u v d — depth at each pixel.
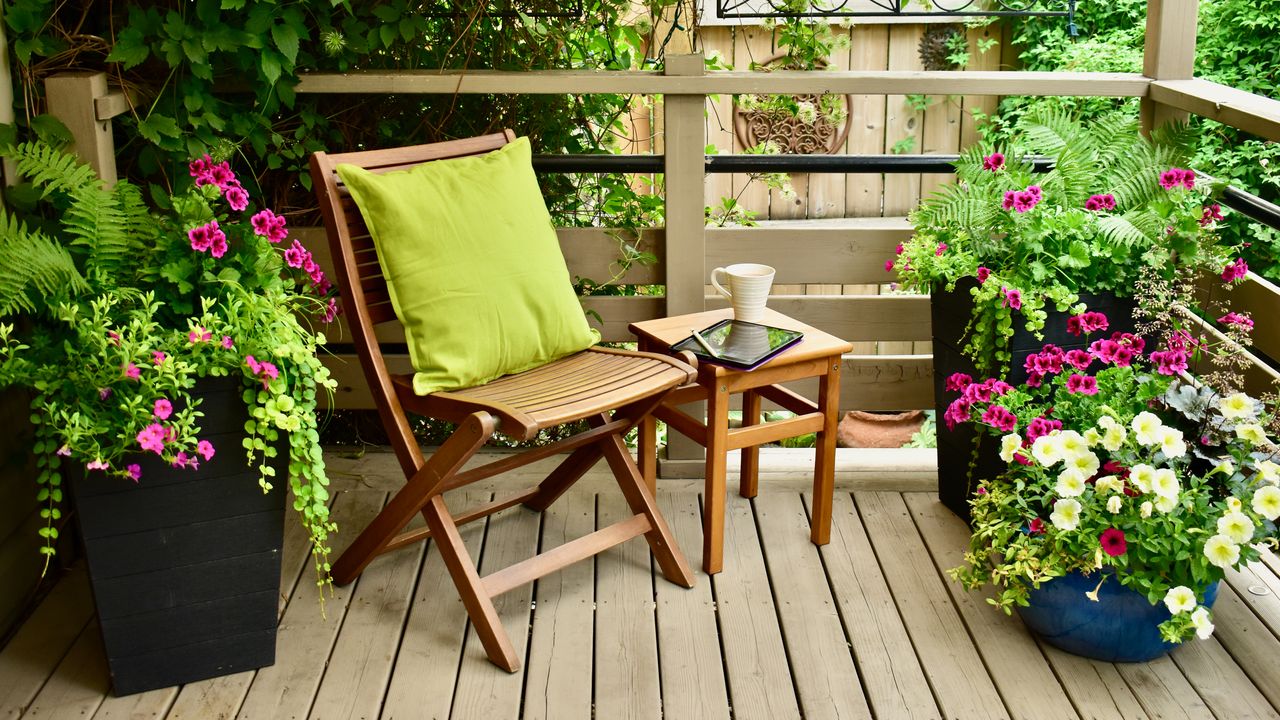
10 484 2.30
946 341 2.68
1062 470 2.26
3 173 2.21
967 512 2.71
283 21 2.59
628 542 2.67
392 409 2.28
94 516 1.95
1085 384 2.26
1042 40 5.30
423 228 2.29
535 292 2.38
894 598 2.43
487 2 2.92
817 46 2.89
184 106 2.58
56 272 1.91
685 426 2.58
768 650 2.25
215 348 1.93
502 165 2.44
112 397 1.91
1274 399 2.40
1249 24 5.06
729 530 2.72
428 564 2.57
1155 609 2.10
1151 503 2.05
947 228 2.60
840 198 5.34
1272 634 2.26
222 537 2.06
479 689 2.13
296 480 2.03
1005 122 5.22
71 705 2.07
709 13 4.84
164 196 2.52
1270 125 2.26
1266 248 4.77
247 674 2.17
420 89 2.69
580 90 2.71
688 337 2.50
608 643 2.27
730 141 5.19
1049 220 2.42
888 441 4.75
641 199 2.95
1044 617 2.20
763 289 2.56
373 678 2.16
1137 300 2.50
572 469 2.66
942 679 2.15
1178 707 2.06
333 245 2.27
